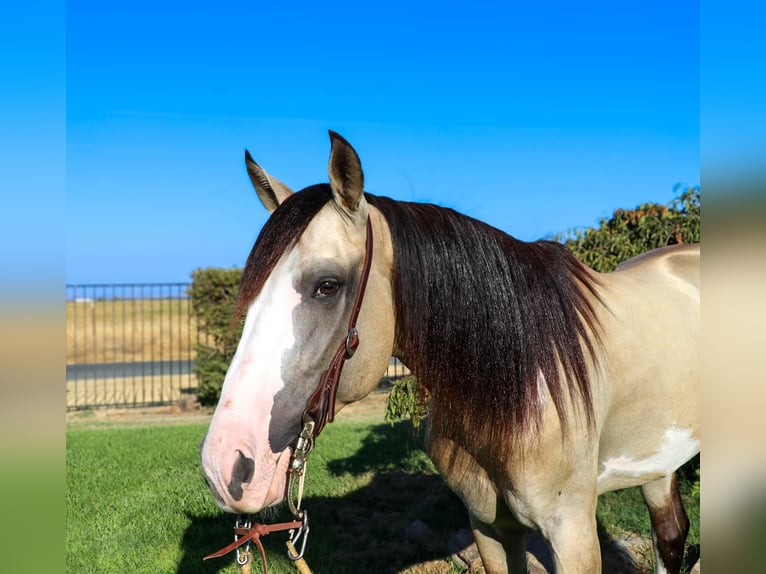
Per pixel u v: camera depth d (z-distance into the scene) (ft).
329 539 13.34
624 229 15.99
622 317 7.59
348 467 18.85
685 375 7.79
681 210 15.28
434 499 15.46
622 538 12.94
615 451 7.69
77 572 12.10
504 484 6.89
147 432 26.13
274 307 5.57
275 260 5.60
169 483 17.88
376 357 6.29
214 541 13.56
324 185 6.19
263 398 5.41
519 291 6.80
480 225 7.03
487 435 6.66
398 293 6.52
